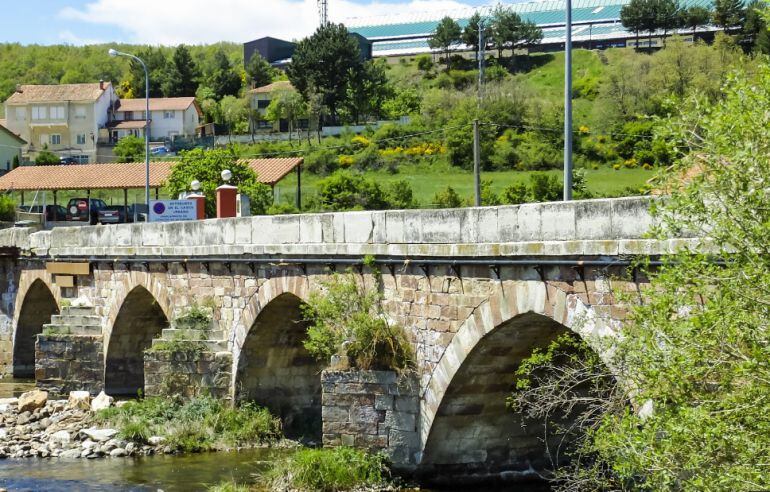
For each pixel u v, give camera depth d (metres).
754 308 12.82
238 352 32.66
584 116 83.38
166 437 30.81
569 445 25.72
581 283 19.45
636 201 17.94
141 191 77.81
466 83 114.25
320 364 34.12
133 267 38.47
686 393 13.62
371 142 89.44
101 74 179.00
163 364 33.72
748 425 12.88
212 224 33.66
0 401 37.94
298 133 104.12
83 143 120.94
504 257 21.36
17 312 48.12
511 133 83.44
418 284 24.61
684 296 13.66
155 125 123.12
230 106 120.75
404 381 24.94
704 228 14.78
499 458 25.42
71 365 40.75
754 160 12.60
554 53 117.94
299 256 29.08
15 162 101.25
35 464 28.88
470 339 22.80
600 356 17.45
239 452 29.98
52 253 44.25
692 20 110.88
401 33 145.12
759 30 93.50
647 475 14.05
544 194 59.50
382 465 25.17
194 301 34.94
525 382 20.03
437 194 63.50
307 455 25.48
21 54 195.25
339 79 109.12
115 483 26.42
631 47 113.31
